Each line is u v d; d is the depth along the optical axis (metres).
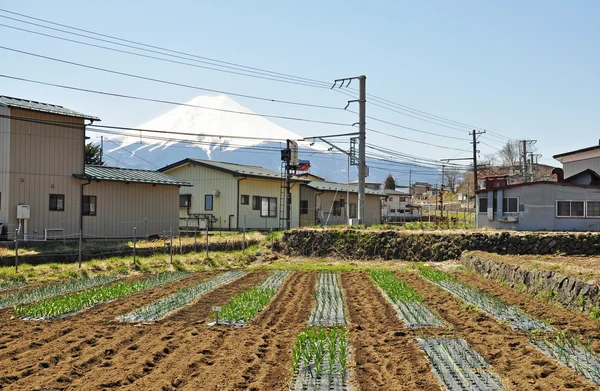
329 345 8.75
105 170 26.30
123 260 20.41
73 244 21.50
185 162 34.81
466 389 6.89
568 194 29.12
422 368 7.79
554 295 13.12
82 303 12.78
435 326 10.68
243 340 9.50
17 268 17.34
